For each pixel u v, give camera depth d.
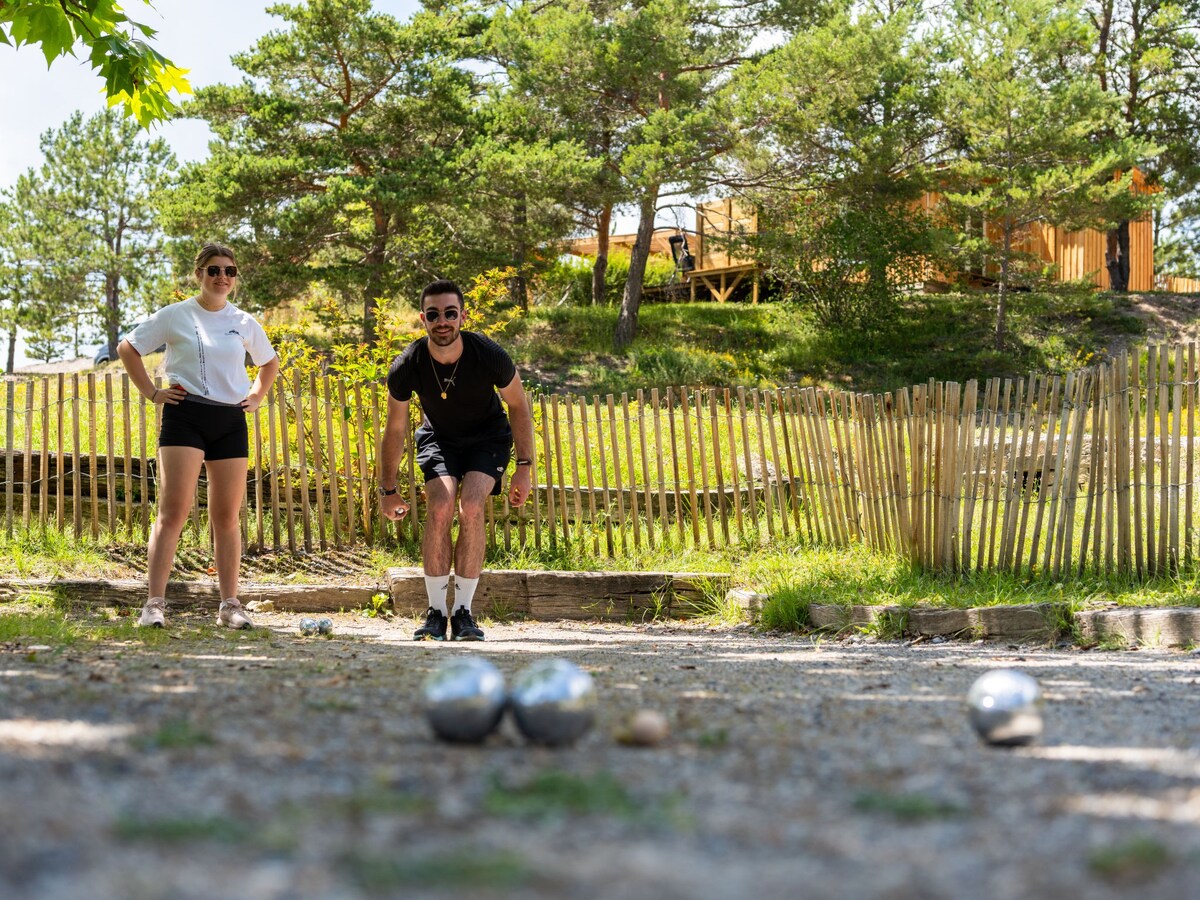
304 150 22.16
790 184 23.38
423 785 1.96
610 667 4.23
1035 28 21.19
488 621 7.06
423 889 1.34
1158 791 2.01
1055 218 21.14
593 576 7.30
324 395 8.62
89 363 28.50
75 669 3.55
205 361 5.65
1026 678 2.54
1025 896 1.38
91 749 2.15
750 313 24.95
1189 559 6.09
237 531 5.89
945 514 6.95
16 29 5.75
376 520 8.72
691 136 21.77
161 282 23.81
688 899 1.33
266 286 21.56
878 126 22.28
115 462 8.63
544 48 22.38
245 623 5.74
